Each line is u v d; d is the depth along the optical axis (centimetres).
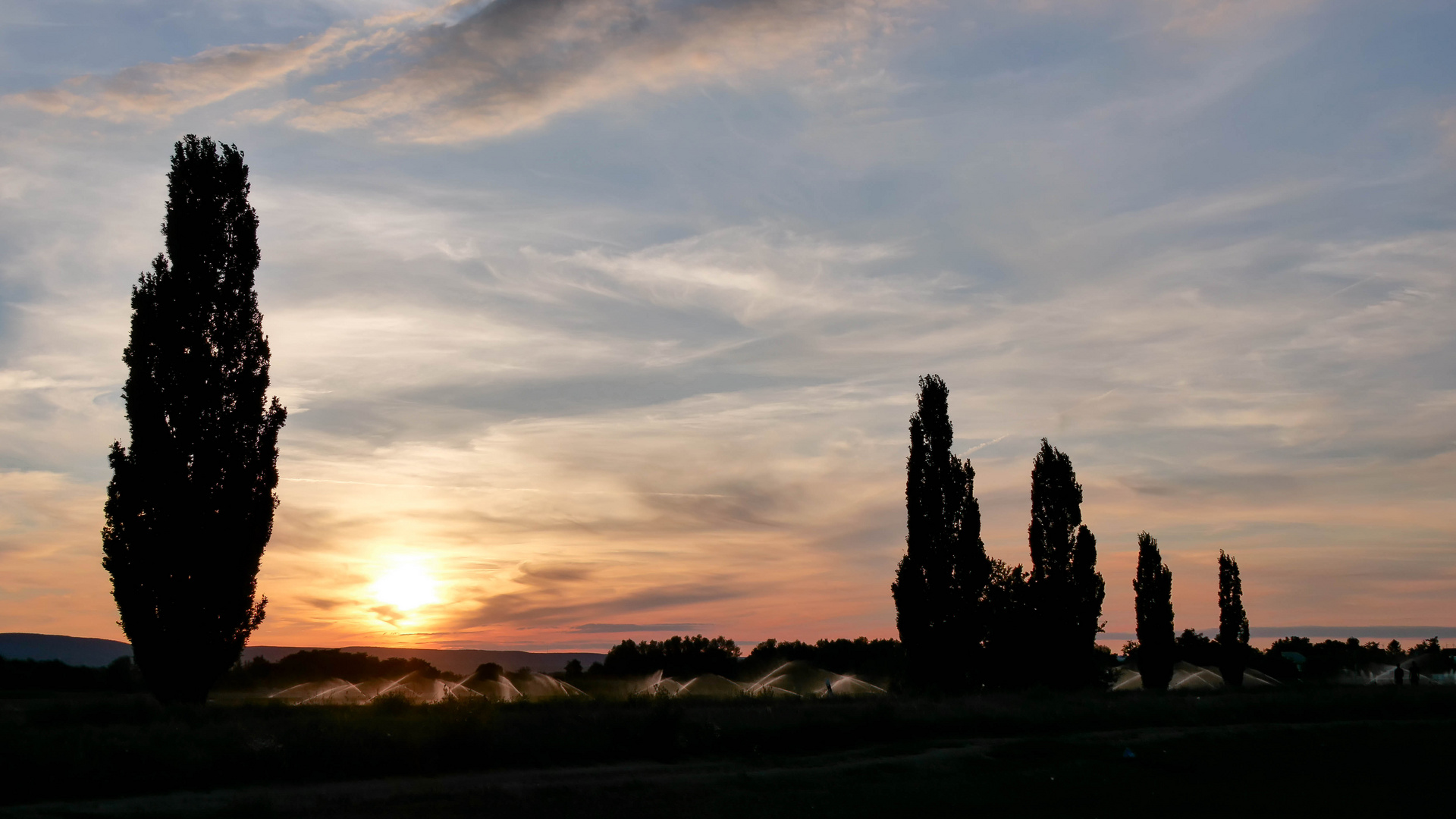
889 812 2217
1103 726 4412
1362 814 2192
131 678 6956
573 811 2145
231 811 2017
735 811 2194
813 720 3731
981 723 4131
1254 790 2578
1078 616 6750
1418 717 4947
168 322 4038
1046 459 7050
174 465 3894
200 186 4228
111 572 3828
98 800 2162
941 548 5997
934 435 6166
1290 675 10869
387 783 2498
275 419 4175
